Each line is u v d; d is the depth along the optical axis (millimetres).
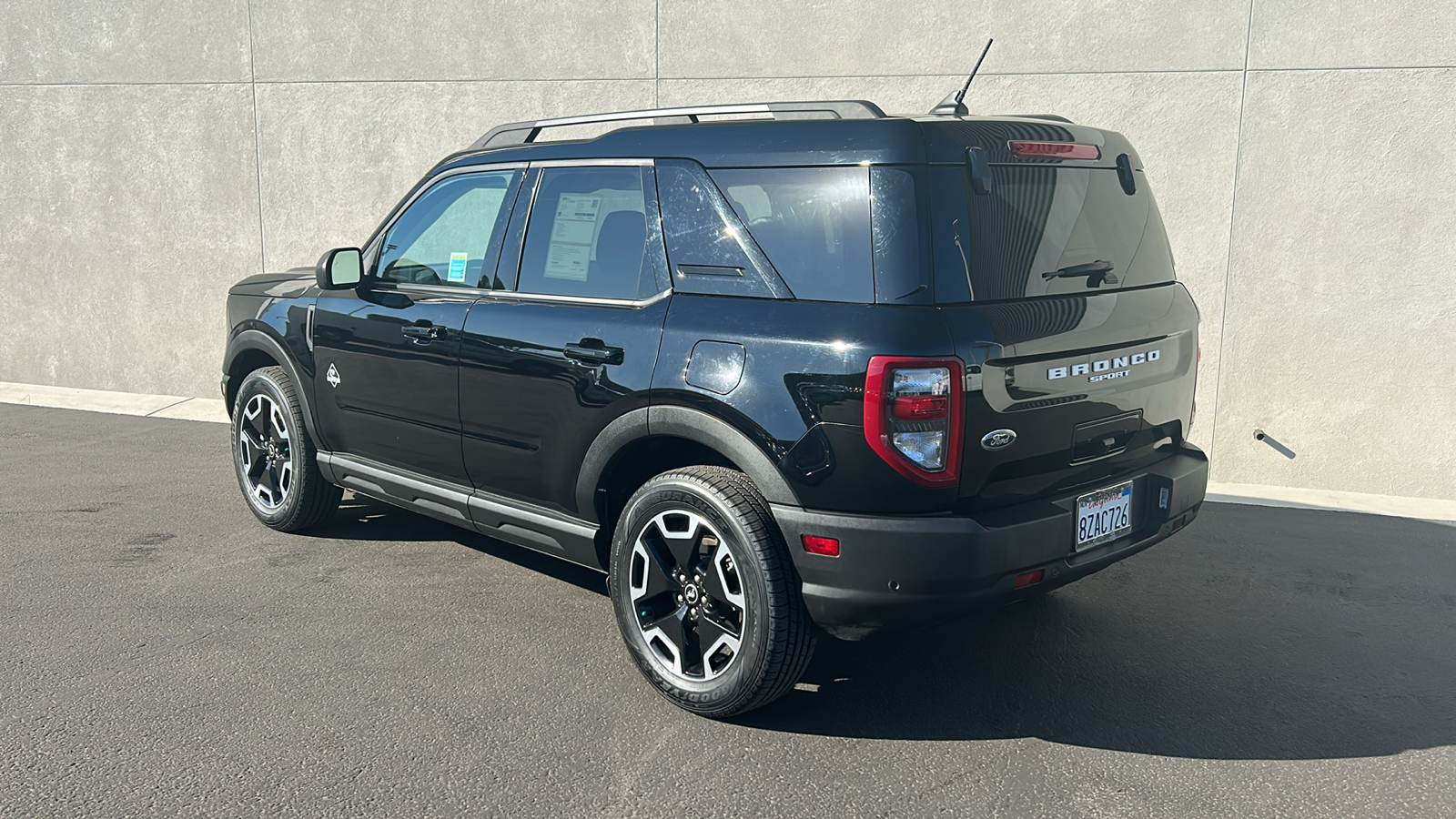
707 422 3279
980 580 3020
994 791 3025
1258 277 6207
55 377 9023
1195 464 3727
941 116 3357
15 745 3191
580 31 7238
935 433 2943
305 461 5027
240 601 4379
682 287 3471
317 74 7867
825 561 3088
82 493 5945
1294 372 6227
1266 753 3248
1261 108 6066
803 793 3004
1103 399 3334
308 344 4871
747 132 3408
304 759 3143
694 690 3412
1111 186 3613
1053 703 3574
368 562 4871
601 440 3609
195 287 8484
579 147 3916
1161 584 4730
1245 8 6012
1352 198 6000
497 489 4133
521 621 4223
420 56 7617
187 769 3074
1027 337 3086
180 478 6301
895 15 6598
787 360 3104
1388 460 6164
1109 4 6219
